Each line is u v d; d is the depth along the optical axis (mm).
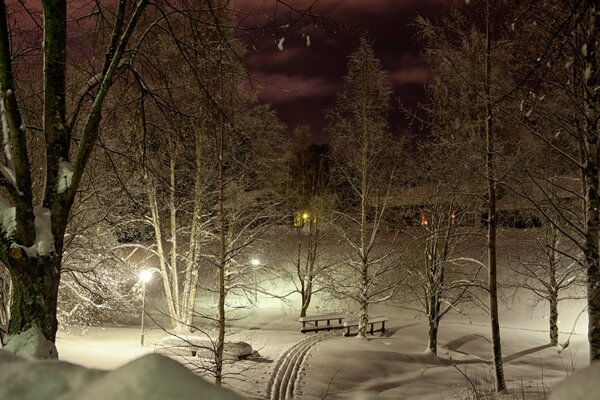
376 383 17781
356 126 24953
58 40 7453
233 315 30438
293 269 34688
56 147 7418
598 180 10086
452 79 13852
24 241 6812
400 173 24172
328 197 30438
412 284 25078
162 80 9203
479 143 13531
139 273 24234
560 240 22203
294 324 29562
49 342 6516
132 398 2535
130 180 18688
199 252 23875
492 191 15086
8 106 6898
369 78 24250
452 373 18969
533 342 24453
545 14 9828
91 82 7961
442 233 20766
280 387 16750
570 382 2693
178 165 23453
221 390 2600
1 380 3021
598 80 9789
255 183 22578
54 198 7238
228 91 14711
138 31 10094
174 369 2688
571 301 28656
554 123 10195
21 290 6770
